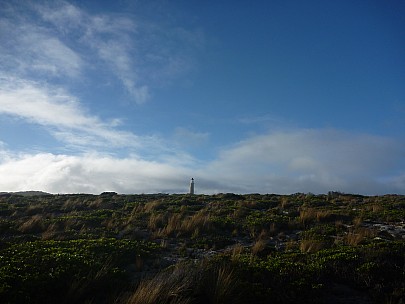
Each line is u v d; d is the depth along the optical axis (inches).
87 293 332.5
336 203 1104.2
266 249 527.2
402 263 436.8
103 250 465.7
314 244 526.0
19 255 403.2
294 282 366.3
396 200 1168.8
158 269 432.5
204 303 329.1
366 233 618.2
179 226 692.7
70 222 717.9
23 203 1136.8
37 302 302.2
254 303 332.8
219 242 600.4
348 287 382.9
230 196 1366.9
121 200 1234.6
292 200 1168.8
